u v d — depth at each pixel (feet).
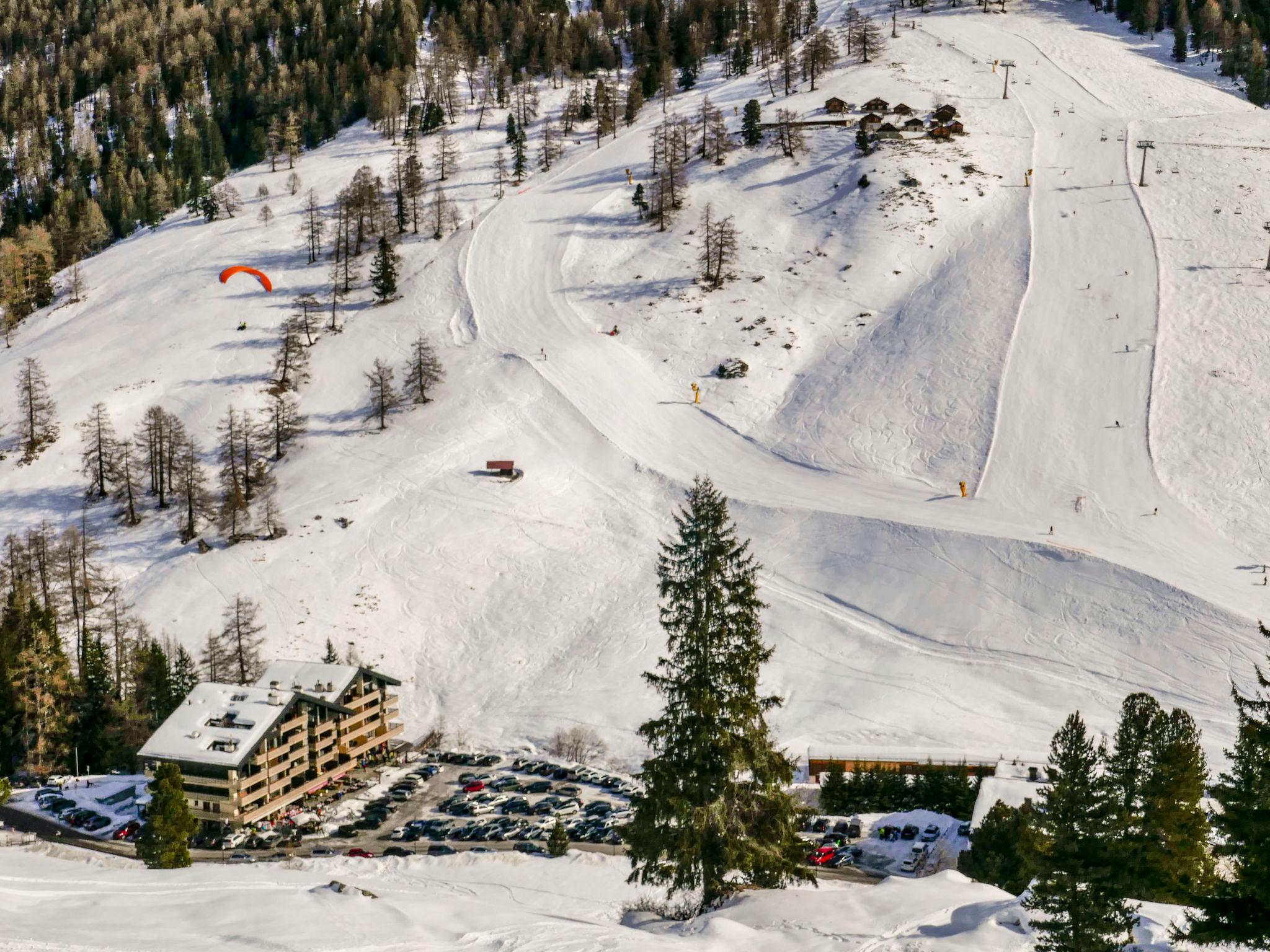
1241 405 449.06
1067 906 105.09
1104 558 360.07
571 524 428.56
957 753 293.64
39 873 125.29
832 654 350.02
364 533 419.95
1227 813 93.61
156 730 269.03
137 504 462.19
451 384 515.50
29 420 505.25
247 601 367.04
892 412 478.18
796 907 106.73
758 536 411.13
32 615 316.60
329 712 286.05
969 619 354.54
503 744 318.65
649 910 122.21
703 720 113.50
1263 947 87.30
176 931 96.48
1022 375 482.69
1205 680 314.76
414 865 186.39
